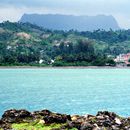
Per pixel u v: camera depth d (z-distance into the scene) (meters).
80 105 75.38
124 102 81.94
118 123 30.83
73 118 32.78
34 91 112.75
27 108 69.94
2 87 129.25
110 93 107.25
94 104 77.50
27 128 29.20
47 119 31.12
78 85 145.00
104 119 31.64
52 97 93.06
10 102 80.19
